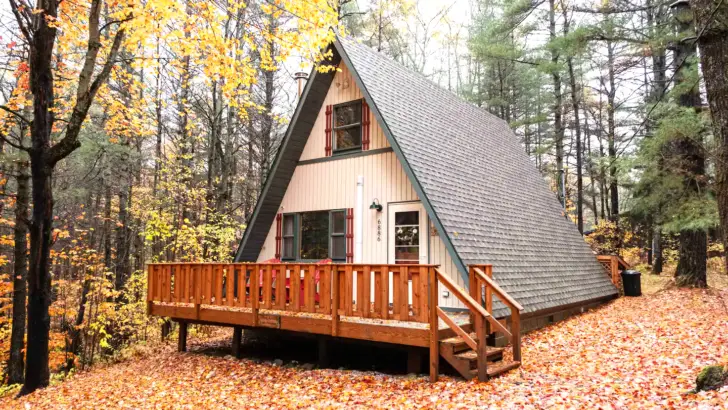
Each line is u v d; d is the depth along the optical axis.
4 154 10.81
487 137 15.89
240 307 9.59
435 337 6.92
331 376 7.80
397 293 7.31
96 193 19.08
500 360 7.54
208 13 8.17
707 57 6.18
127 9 8.09
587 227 38.66
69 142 8.41
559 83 24.88
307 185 12.83
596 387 6.01
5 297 14.21
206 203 17.20
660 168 12.27
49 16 8.21
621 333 9.45
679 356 7.27
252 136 20.30
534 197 15.52
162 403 7.09
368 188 11.61
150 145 23.88
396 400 6.20
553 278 12.07
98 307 13.29
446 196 10.23
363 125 11.84
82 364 12.40
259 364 9.24
